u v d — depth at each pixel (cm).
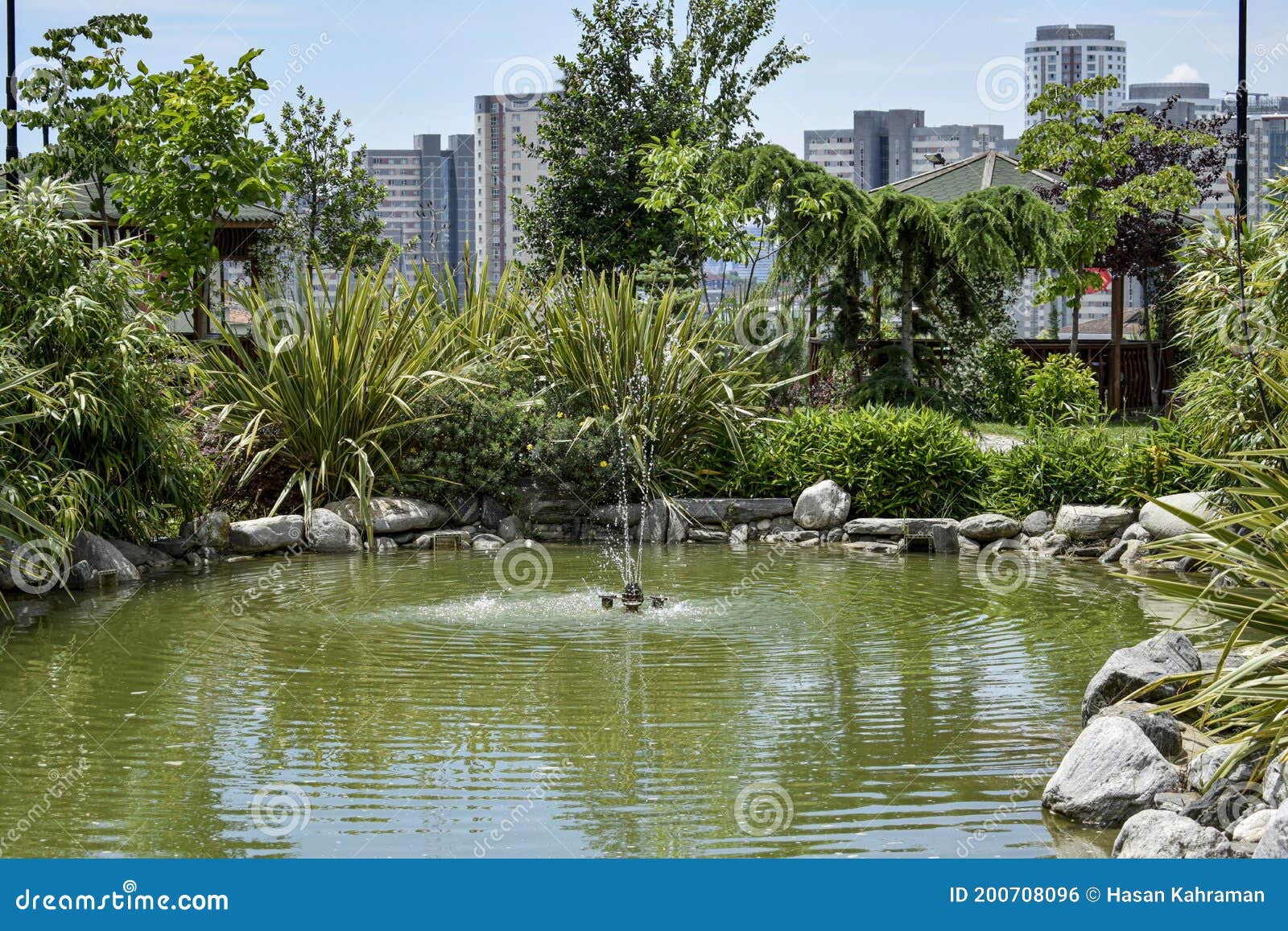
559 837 448
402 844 442
